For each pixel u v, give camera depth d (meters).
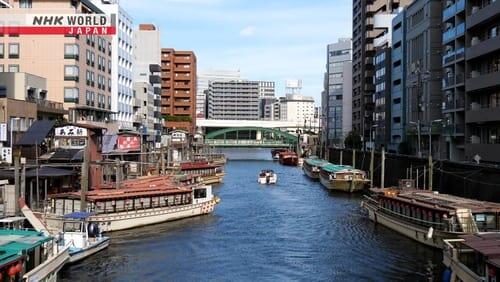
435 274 33.75
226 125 195.62
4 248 25.75
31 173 47.53
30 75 65.38
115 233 46.31
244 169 135.50
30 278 25.97
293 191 81.94
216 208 62.44
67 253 32.06
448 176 54.66
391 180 75.44
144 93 126.69
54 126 56.19
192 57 177.12
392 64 108.44
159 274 34.19
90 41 82.50
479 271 25.95
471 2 66.69
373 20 132.62
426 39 86.50
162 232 47.34
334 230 48.66
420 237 42.00
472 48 64.06
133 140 79.75
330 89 191.25
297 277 33.75
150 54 145.62
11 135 51.69
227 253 39.94
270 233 47.31
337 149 129.12
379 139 115.88
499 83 57.22
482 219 38.09
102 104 89.44
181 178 72.62
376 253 39.50
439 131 80.12
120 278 33.06
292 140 188.62
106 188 53.44
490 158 58.91
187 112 176.38
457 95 70.94
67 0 77.38
